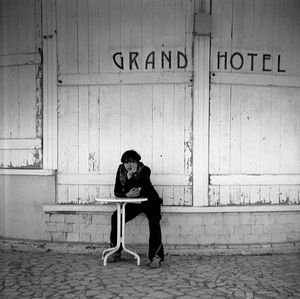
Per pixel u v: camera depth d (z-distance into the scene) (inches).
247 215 200.1
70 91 204.4
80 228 202.4
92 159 203.6
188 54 197.9
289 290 142.3
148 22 199.3
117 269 167.3
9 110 211.0
